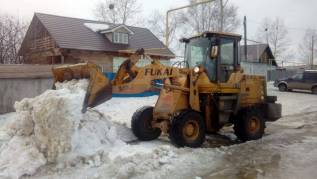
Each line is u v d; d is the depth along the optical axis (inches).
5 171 232.1
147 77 315.9
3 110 516.7
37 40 1075.9
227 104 361.4
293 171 264.1
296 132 418.9
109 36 1090.7
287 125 470.9
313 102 739.4
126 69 303.9
